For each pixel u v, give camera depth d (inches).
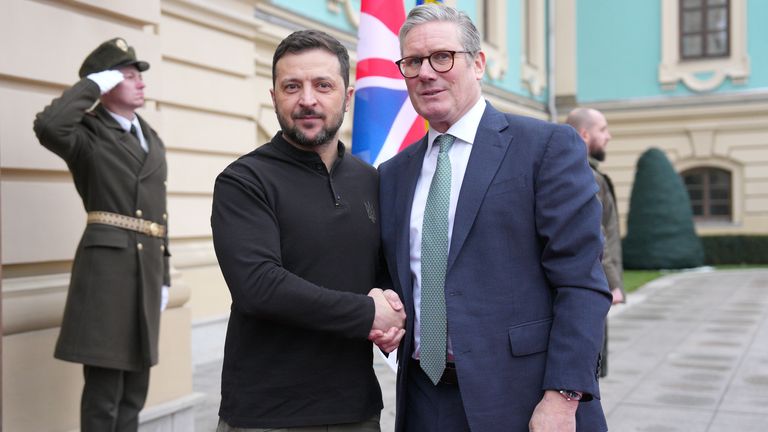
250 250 77.4
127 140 135.6
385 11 148.9
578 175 80.1
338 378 82.2
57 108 122.5
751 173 653.9
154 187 138.1
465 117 86.2
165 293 144.1
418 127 148.8
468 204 81.7
